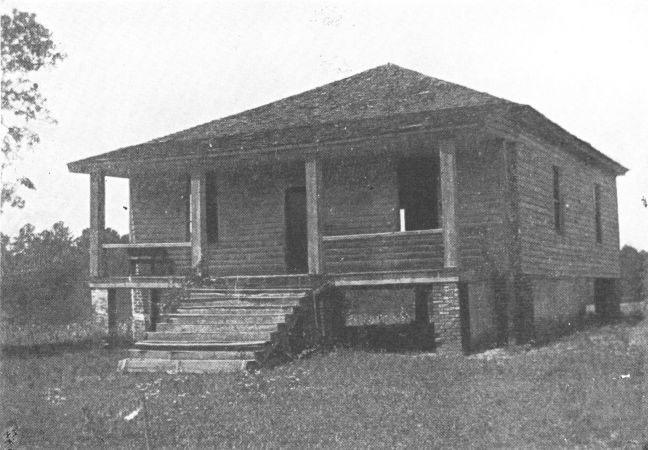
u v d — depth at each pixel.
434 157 20.62
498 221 19.27
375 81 22.62
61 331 22.39
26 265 24.64
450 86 20.53
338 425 9.67
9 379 13.70
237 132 20.31
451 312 16.73
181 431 9.53
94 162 20.55
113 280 20.33
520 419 9.75
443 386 12.10
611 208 28.19
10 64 21.42
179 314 16.52
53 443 9.16
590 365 13.62
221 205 22.62
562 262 22.33
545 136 21.09
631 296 28.64
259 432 9.41
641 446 8.58
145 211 23.66
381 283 17.28
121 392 12.51
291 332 16.41
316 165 18.36
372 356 16.03
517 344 18.28
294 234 22.67
